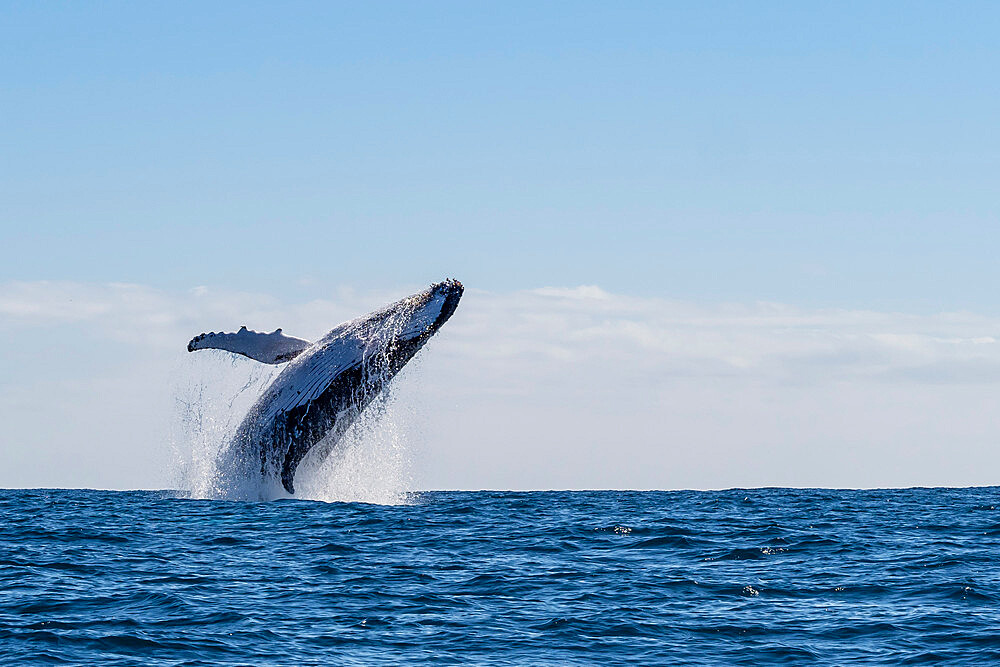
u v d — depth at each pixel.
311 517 128.75
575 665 60.84
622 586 84.12
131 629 66.81
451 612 73.69
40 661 59.75
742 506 178.88
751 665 61.28
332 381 136.00
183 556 97.25
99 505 156.62
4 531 115.56
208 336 141.50
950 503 191.38
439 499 176.25
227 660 60.69
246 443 143.25
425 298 136.38
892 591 82.38
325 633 67.25
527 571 90.69
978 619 71.88
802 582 86.44
